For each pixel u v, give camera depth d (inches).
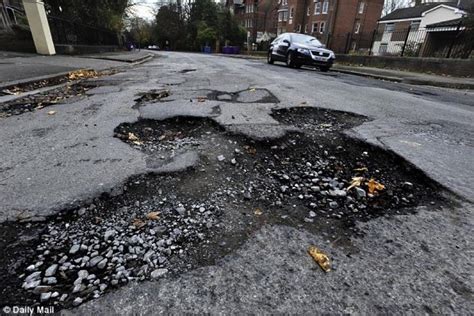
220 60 658.8
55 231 59.6
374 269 51.1
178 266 51.4
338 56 690.8
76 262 52.3
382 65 566.6
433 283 48.4
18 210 64.0
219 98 182.7
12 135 111.4
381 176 91.0
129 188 75.4
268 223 64.8
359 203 75.1
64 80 250.8
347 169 96.2
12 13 586.6
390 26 1264.8
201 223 63.9
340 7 1369.3
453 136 125.7
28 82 216.7
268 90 217.2
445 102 222.2
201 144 107.6
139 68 388.8
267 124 128.4
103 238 58.4
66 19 520.1
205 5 1882.4
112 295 45.3
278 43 531.5
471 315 43.0
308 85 261.4
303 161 100.3
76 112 144.6
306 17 1577.3
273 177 88.0
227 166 92.1
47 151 95.7
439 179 83.4
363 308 43.5
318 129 128.3
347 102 187.5
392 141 114.3
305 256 53.9
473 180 83.6
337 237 60.2
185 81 258.5
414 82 366.0
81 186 73.5
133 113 141.7
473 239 59.3
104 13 685.3
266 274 49.4
